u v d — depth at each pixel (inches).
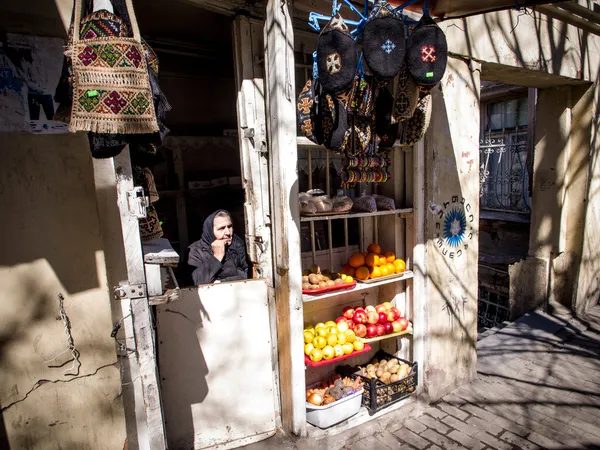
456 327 142.0
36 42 77.9
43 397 83.4
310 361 112.7
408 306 134.7
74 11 58.2
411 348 135.2
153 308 97.7
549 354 171.2
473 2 97.7
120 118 57.3
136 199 68.2
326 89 75.5
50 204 80.8
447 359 140.5
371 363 144.2
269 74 99.7
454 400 137.9
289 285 103.3
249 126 107.3
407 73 83.8
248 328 109.5
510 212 287.3
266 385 113.6
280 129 97.3
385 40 73.7
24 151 78.4
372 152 102.7
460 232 138.8
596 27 178.7
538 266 211.3
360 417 121.4
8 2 75.2
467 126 135.6
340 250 134.9
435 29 77.5
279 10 93.8
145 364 73.0
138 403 88.5
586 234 203.8
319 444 110.8
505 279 251.8
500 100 294.2
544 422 125.2
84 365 85.7
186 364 102.8
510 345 180.7
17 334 80.4
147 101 58.9
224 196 165.0
